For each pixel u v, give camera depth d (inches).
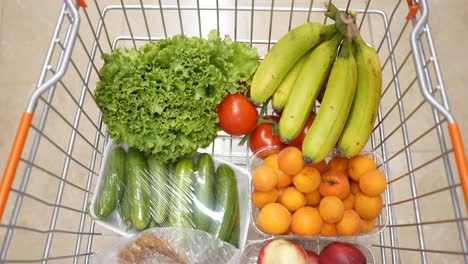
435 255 43.6
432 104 23.4
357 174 30.9
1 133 46.5
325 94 29.4
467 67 48.3
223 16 49.9
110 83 31.1
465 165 22.4
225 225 31.3
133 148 33.0
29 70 48.2
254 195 31.2
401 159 45.5
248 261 32.2
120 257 30.5
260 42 37.0
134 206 31.1
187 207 31.5
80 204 44.7
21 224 43.8
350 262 30.0
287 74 32.7
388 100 47.2
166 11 49.9
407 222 44.4
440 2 50.3
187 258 30.0
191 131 31.5
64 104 46.6
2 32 49.1
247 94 35.3
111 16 49.5
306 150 28.6
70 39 24.5
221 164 33.5
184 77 30.8
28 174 24.0
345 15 29.2
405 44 48.3
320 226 30.1
